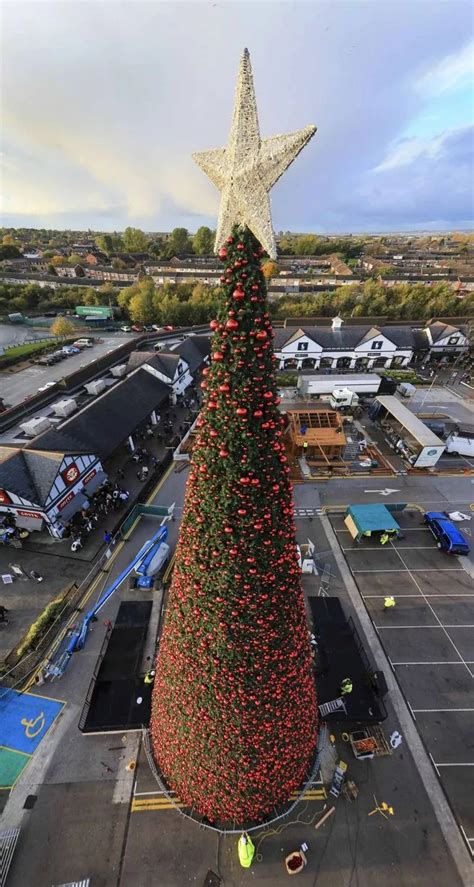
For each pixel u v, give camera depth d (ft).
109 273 402.93
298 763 47.16
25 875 50.19
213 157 23.99
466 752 63.16
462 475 130.93
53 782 58.03
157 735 50.19
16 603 83.41
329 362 210.79
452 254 623.36
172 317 276.82
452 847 53.47
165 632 38.73
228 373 25.43
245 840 49.44
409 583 91.76
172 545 98.63
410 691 71.05
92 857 51.42
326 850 52.37
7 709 66.23
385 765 60.95
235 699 35.65
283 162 21.13
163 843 52.31
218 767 42.45
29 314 315.58
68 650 72.79
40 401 155.12
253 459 26.55
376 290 288.51
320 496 119.85
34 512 94.02
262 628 31.86
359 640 78.33
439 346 221.05
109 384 172.65
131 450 134.10
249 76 21.25
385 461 136.46
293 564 31.48
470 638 80.53
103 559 93.04
